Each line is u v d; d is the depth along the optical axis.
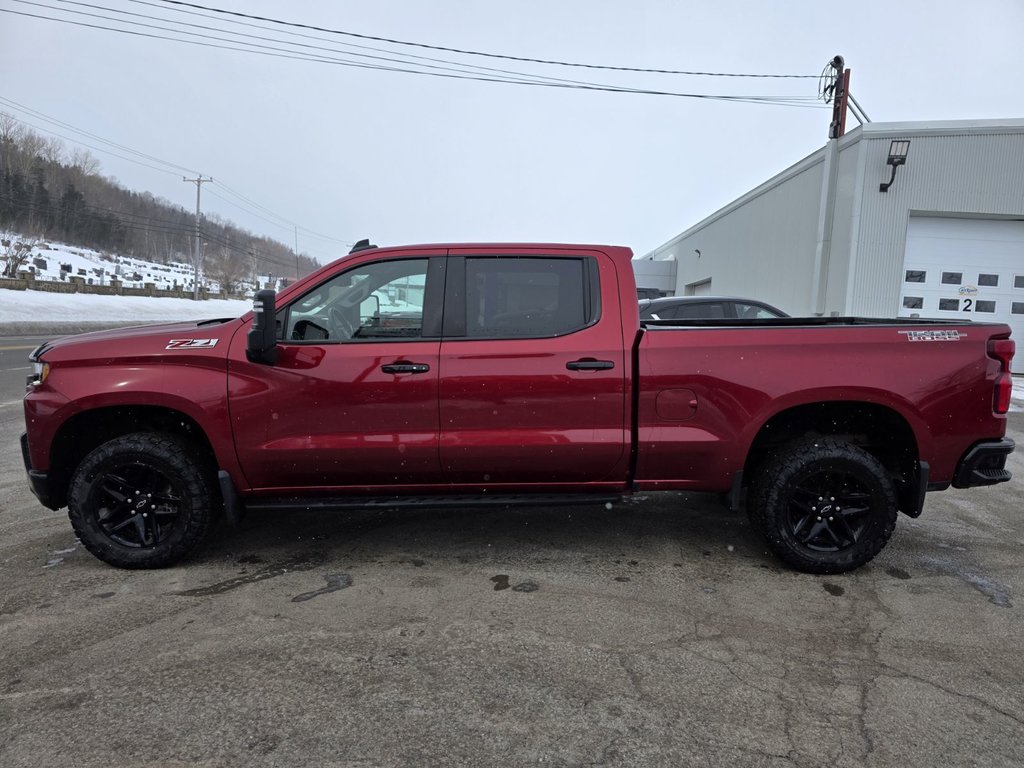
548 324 3.60
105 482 3.54
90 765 2.09
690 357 3.54
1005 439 3.64
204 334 3.54
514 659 2.73
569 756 2.15
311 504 3.61
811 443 3.60
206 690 2.50
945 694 2.52
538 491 3.73
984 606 3.28
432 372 3.48
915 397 3.49
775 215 17.12
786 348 3.55
